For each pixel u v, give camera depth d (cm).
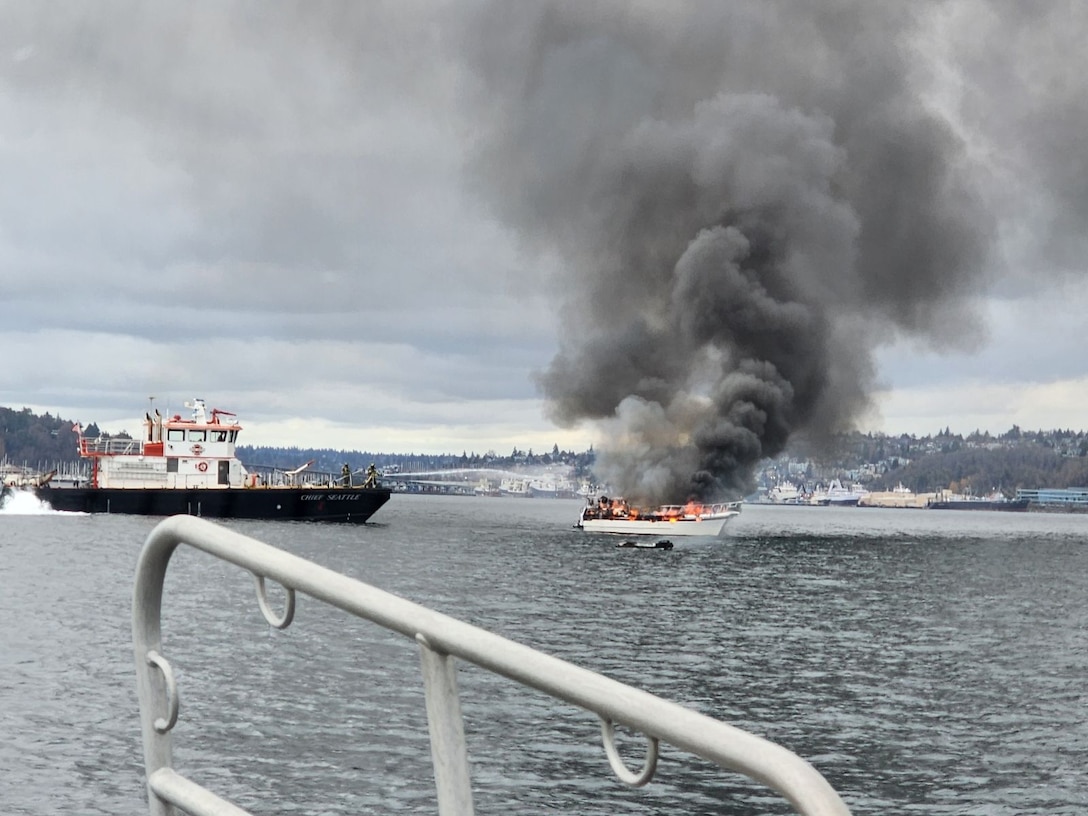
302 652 4544
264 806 2736
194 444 17625
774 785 337
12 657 5303
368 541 15788
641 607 8538
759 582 11400
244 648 4803
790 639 6931
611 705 381
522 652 409
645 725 370
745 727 4294
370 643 4694
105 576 9819
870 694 5066
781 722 4397
